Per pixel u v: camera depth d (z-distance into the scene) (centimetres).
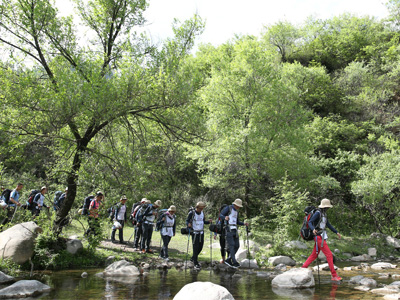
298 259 1098
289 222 1212
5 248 746
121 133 1051
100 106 800
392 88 3231
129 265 786
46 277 701
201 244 898
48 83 828
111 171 924
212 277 744
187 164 2097
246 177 1814
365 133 2773
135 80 864
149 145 1079
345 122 2766
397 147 2120
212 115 1766
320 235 741
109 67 983
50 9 908
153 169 1130
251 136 1656
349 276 805
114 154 945
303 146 1781
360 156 2352
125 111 865
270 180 1900
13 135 771
